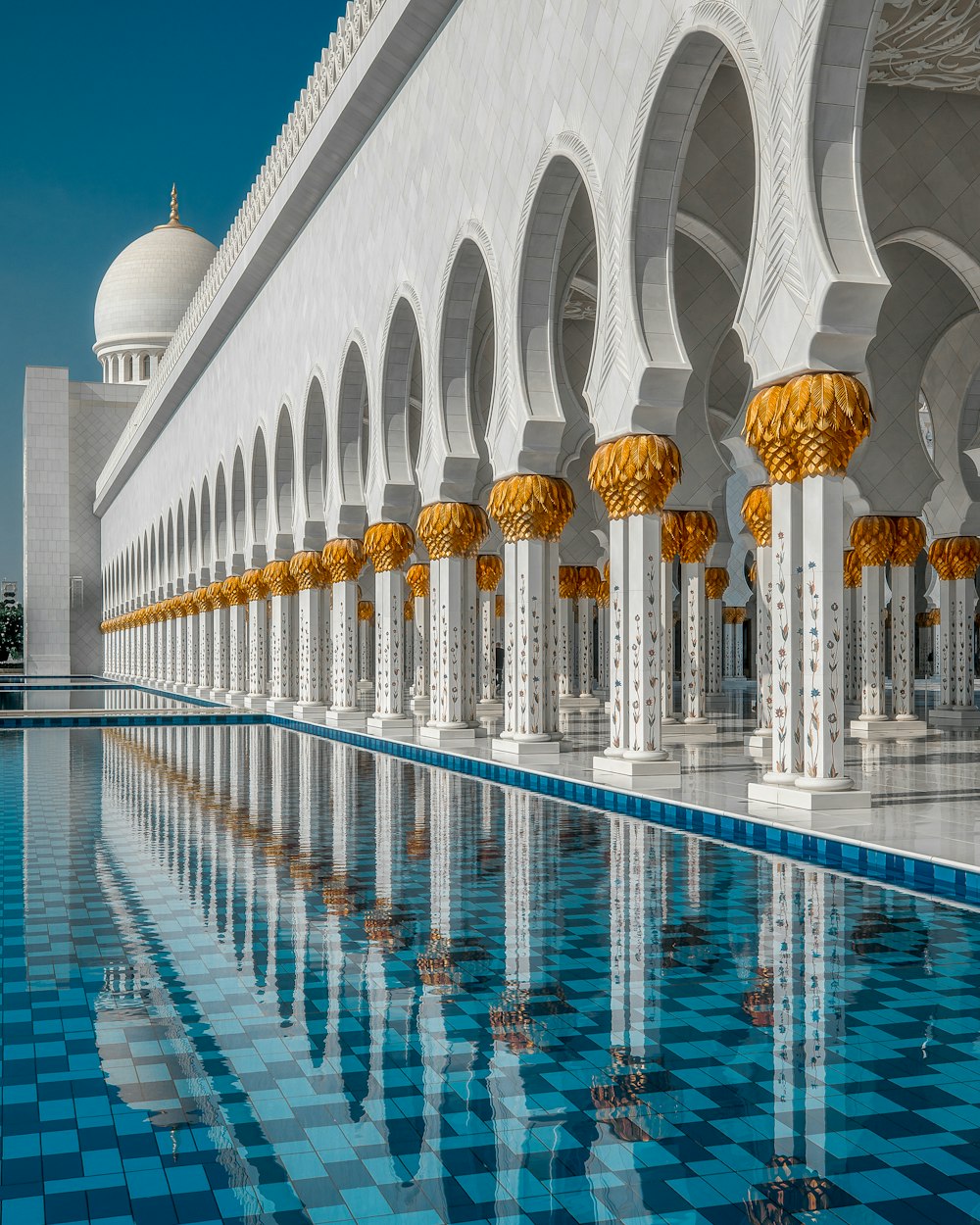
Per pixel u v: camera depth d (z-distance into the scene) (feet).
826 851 17.46
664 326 23.16
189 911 14.37
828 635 19.57
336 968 11.81
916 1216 6.73
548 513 28.19
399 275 36.17
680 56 21.66
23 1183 7.25
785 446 19.79
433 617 34.35
